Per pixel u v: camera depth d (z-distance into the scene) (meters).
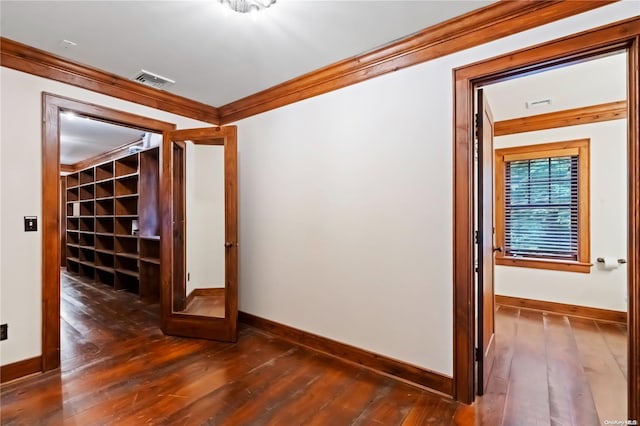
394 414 1.85
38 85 2.34
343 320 2.57
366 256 2.44
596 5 1.61
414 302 2.20
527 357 2.59
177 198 3.31
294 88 2.85
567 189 3.86
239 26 2.00
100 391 2.07
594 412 1.86
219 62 2.48
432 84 2.12
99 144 5.22
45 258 2.36
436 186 2.11
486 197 2.28
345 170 2.56
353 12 1.86
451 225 2.05
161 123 3.14
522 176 4.14
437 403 1.96
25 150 2.28
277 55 2.38
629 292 1.58
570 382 2.19
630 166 1.57
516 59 1.82
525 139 4.06
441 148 2.09
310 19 1.93
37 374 2.28
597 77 2.76
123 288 5.04
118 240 5.04
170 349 2.74
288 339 2.94
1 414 1.83
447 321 2.06
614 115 3.53
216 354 2.64
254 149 3.26
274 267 3.09
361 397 2.02
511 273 4.16
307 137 2.81
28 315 2.28
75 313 3.77
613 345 2.83
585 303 3.68
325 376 2.28
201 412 1.86
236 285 2.92
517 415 1.83
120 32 2.05
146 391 2.07
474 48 1.96
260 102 3.15
